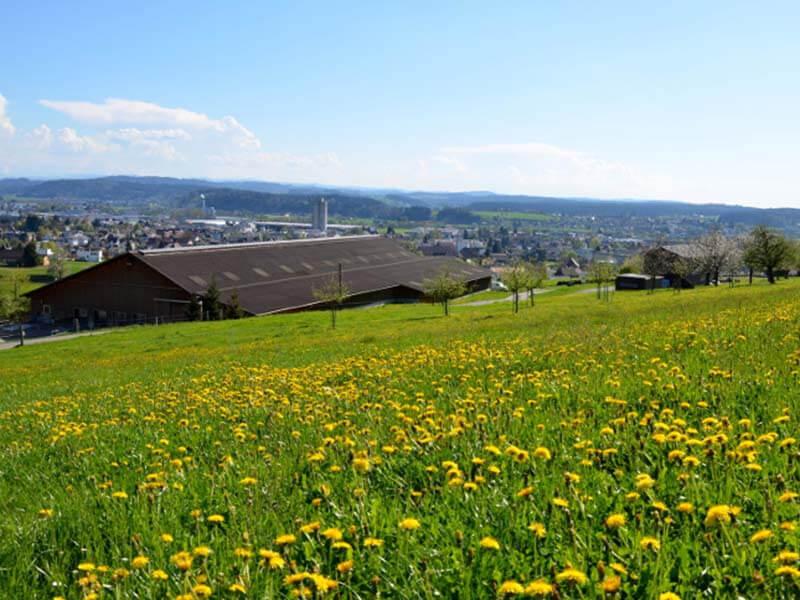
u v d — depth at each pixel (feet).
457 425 26.17
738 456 19.22
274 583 15.42
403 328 170.30
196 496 22.68
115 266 338.95
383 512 18.74
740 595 12.92
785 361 34.01
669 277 402.31
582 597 12.94
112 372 111.34
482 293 445.78
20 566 18.54
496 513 17.76
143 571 16.88
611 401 28.60
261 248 409.69
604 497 18.24
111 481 27.55
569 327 88.69
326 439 26.27
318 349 108.78
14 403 76.18
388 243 528.63
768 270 300.61
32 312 362.33
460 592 14.12
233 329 224.74
